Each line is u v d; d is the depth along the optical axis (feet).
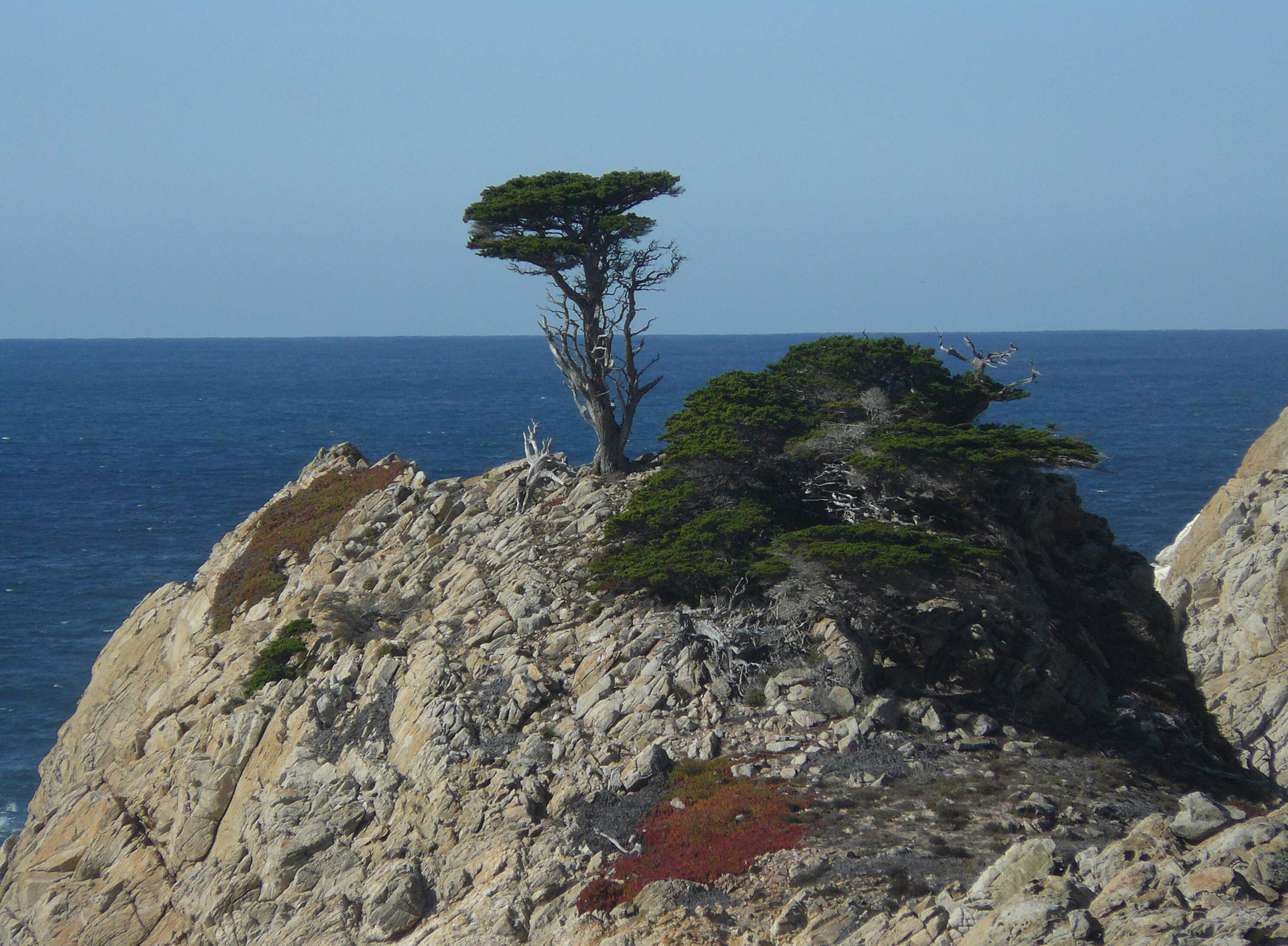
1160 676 145.69
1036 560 153.69
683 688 115.85
